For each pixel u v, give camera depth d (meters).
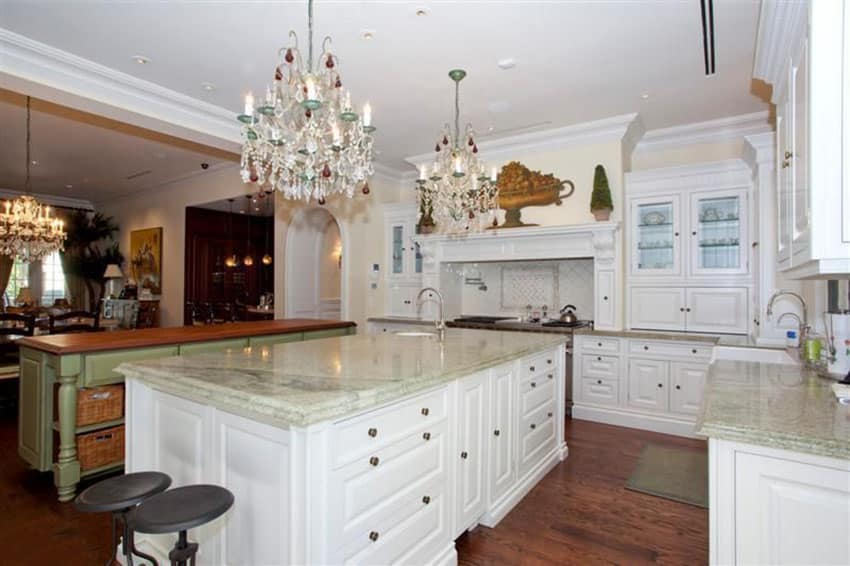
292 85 2.52
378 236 6.41
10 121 5.02
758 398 1.74
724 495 1.43
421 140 5.09
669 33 2.91
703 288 4.29
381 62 3.31
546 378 3.35
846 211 1.37
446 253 5.54
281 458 1.59
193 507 1.43
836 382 1.97
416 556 1.99
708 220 4.30
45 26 2.84
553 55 3.20
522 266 5.62
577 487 3.07
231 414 1.77
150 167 7.11
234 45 3.09
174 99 3.89
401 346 2.91
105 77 3.46
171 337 3.47
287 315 6.58
